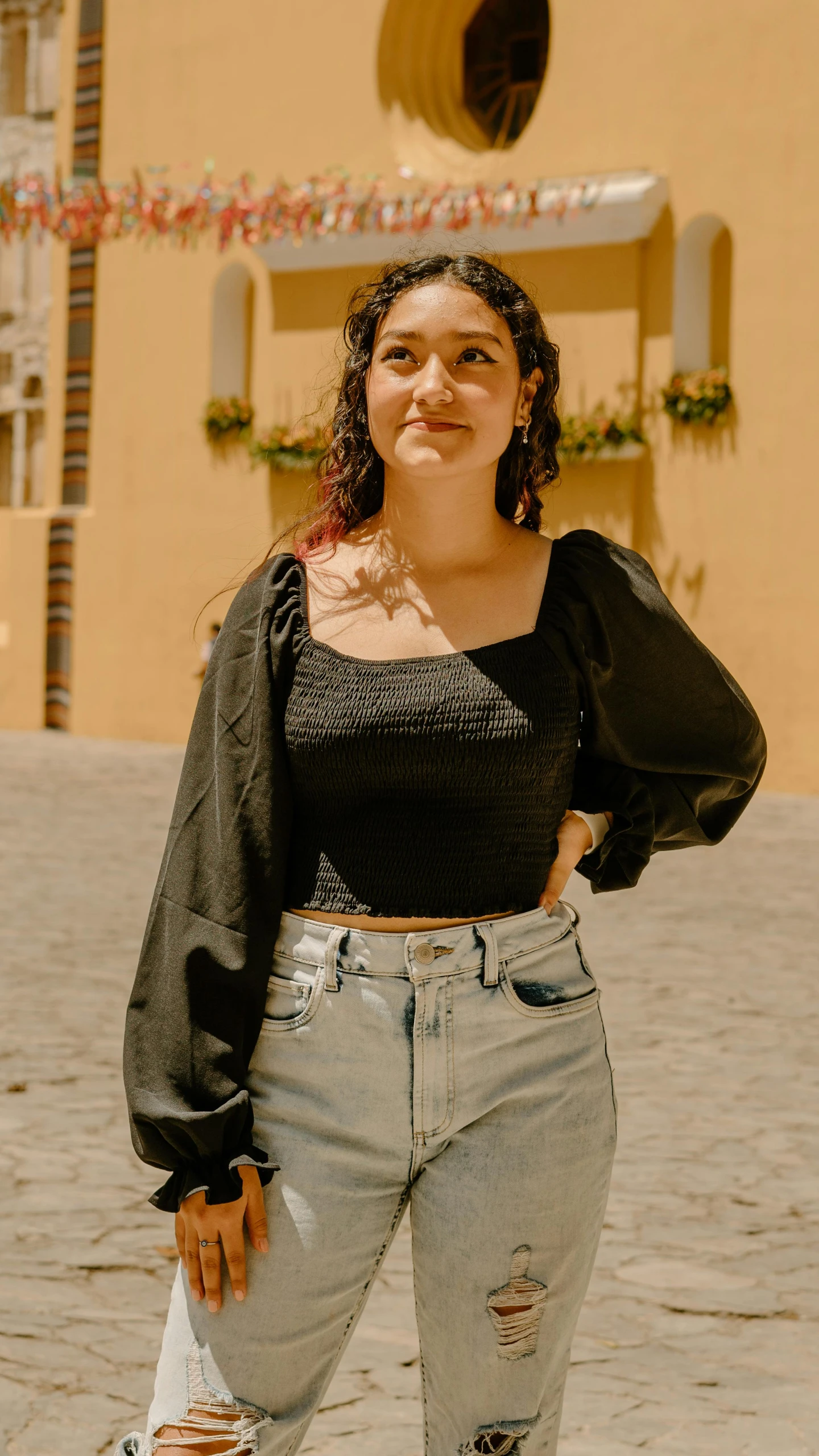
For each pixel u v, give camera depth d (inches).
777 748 625.0
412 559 81.6
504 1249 77.5
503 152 681.6
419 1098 76.8
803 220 612.4
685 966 315.0
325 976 77.2
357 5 716.0
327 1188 77.4
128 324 792.3
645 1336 148.8
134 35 783.7
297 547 85.7
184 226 679.1
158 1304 153.8
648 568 84.9
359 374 85.9
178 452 776.9
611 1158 81.0
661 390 639.8
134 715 795.4
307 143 733.3
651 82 642.2
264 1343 76.9
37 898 375.6
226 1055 77.2
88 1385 136.0
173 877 79.4
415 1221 79.7
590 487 654.5
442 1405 80.7
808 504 615.8
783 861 457.4
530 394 86.0
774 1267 165.5
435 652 79.0
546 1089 78.4
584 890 410.6
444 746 76.5
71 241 809.5
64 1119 209.2
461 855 77.4
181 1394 76.9
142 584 790.5
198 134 765.9
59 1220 173.8
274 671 79.6
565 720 79.0
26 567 828.0
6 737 796.6
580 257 655.8
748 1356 144.8
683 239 637.3
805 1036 261.3
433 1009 76.7
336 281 718.5
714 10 626.8
